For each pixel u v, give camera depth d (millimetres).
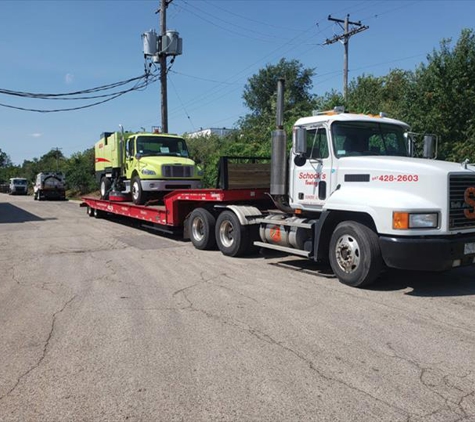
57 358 4367
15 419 3303
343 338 4820
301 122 8141
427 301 6242
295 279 7582
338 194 7230
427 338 4820
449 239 6340
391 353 4422
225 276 7836
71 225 16500
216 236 10211
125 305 6105
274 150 8398
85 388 3756
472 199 6555
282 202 8633
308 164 7992
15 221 18141
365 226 6844
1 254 10352
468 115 13383
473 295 6570
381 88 25234
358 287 6969
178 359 4309
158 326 5246
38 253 10430
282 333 4973
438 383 3799
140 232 14305
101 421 3268
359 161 7098
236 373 4000
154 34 21891
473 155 12719
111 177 17938
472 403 3473
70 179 44312
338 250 7176
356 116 7797
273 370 4055
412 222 6230
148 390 3707
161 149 15219
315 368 4086
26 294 6773
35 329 5199
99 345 4684
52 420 3285
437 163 6727
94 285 7273
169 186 14148
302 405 3449
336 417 3277
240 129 31031
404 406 3430
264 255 9938
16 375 4012
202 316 5594
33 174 70375
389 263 6445
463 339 4793
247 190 10109
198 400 3541
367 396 3580
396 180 6621
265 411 3373
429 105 13836
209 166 21047
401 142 8141
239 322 5352
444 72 13523
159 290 6898
